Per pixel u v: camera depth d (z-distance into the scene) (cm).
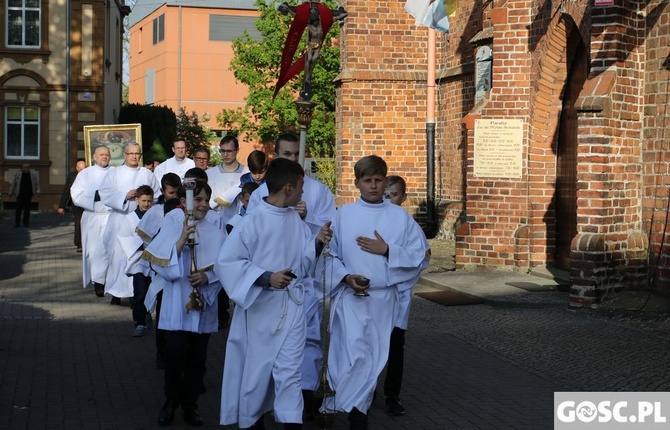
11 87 3566
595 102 1204
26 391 801
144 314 1058
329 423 660
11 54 3566
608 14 1220
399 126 2234
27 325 1120
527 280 1460
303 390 698
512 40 1536
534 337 1051
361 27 2216
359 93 2225
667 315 1150
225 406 636
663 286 1227
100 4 3606
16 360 923
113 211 1273
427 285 1472
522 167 1545
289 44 966
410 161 2241
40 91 3584
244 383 626
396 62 2225
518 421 718
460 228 1598
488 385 835
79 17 3594
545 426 704
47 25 3581
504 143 1546
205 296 729
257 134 4197
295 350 624
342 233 686
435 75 2180
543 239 1538
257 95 3922
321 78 3662
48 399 775
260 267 625
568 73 1483
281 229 632
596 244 1210
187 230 716
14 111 3603
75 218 2012
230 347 636
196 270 716
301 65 976
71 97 3606
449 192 2167
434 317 1189
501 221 1559
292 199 634
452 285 1412
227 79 5762
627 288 1250
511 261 1552
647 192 1253
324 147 3788
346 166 2234
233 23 5750
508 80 1542
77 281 1568
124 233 1260
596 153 1215
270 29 3859
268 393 634
